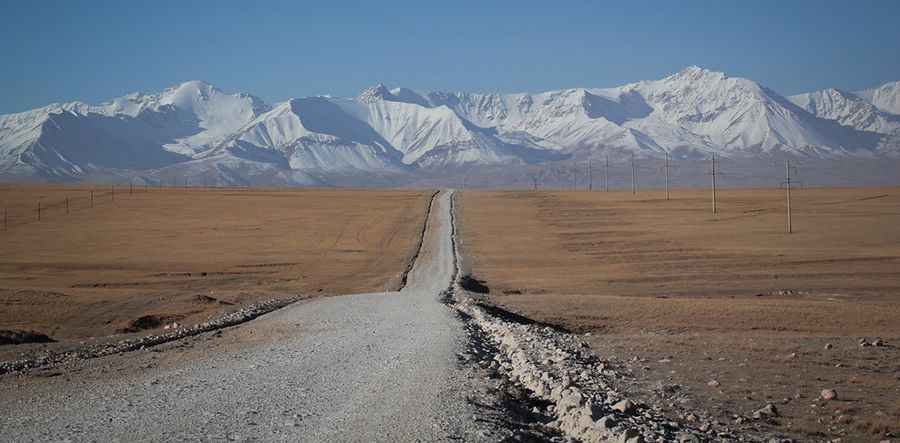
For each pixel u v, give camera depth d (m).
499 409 14.78
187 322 43.41
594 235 123.81
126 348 27.42
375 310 43.91
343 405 14.60
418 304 48.44
